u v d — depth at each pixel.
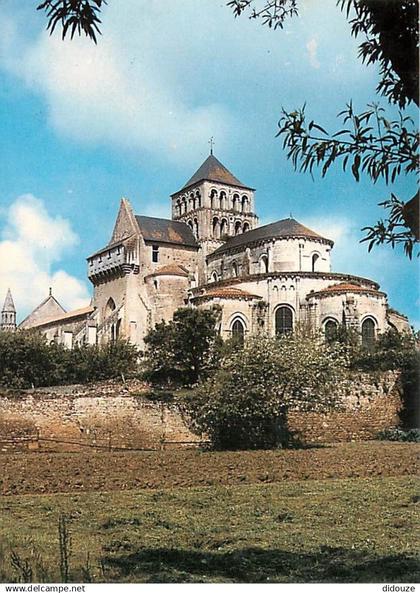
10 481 29.39
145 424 47.88
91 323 97.88
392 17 9.79
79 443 46.56
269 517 20.94
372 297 76.56
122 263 97.94
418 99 9.69
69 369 67.62
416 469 34.31
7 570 12.73
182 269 96.56
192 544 16.69
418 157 9.31
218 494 26.09
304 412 48.06
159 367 59.94
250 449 43.66
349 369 57.06
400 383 55.66
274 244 88.75
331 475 32.66
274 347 45.75
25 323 116.69
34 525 19.11
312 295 78.12
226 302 78.31
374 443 49.22
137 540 17.02
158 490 27.64
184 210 112.31
